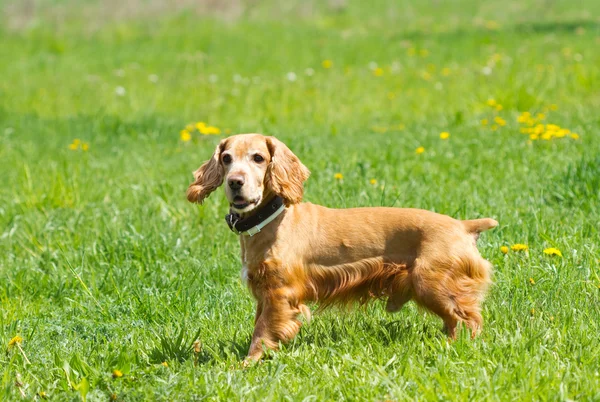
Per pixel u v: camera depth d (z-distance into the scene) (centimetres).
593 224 770
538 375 485
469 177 953
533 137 1088
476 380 484
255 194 573
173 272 752
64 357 580
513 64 1819
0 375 554
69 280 749
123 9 2962
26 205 990
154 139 1369
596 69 1661
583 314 583
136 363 566
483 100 1494
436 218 593
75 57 2292
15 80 1975
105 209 946
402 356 536
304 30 2777
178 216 902
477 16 3030
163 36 2620
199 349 580
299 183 602
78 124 1504
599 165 910
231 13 3012
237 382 513
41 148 1326
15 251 851
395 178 966
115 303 692
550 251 677
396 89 1695
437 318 625
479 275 584
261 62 2117
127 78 1966
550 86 1561
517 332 541
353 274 603
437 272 575
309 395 487
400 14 3180
